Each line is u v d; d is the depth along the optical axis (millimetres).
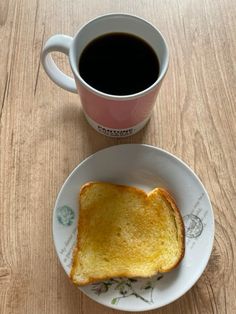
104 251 256
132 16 248
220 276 257
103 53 256
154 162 270
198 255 251
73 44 243
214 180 278
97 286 243
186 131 290
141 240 260
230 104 297
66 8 321
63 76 276
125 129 274
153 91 236
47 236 265
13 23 315
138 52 256
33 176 278
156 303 238
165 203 262
